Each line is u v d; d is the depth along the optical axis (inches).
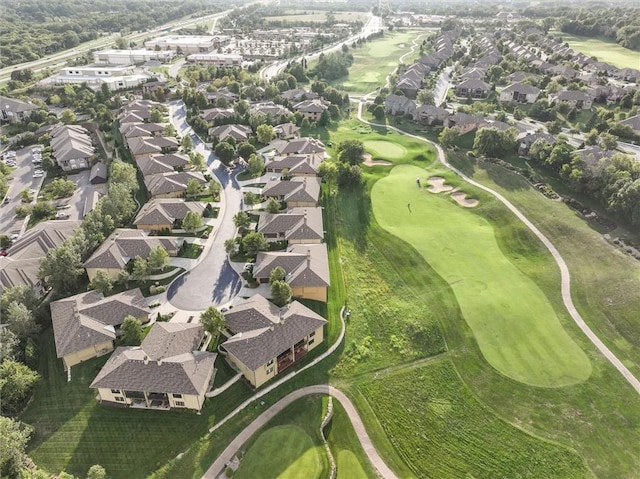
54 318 2871.6
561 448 2288.4
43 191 4881.9
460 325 2992.1
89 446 2273.6
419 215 4220.0
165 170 4931.1
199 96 7214.6
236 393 2517.2
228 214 4266.7
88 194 4795.8
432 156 5477.4
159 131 6087.6
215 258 3627.0
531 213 4138.8
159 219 3949.3
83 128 6284.5
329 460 2215.8
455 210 4330.7
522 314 3061.0
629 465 2215.8
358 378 2657.5
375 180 4862.2
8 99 6845.5
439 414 2463.1
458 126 6023.6
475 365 2726.4
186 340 2659.9
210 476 2148.1
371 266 3595.0
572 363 2716.5
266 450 2244.1
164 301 3169.3
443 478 2172.7
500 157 5310.0
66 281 3240.7
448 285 3331.7
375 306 3189.0
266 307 2864.2
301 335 2684.5
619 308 3073.3
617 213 4025.6
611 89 7022.6
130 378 2395.4
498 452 2281.0
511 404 2500.0
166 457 2222.0
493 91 7815.0
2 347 2603.3
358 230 4010.8
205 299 3191.4
